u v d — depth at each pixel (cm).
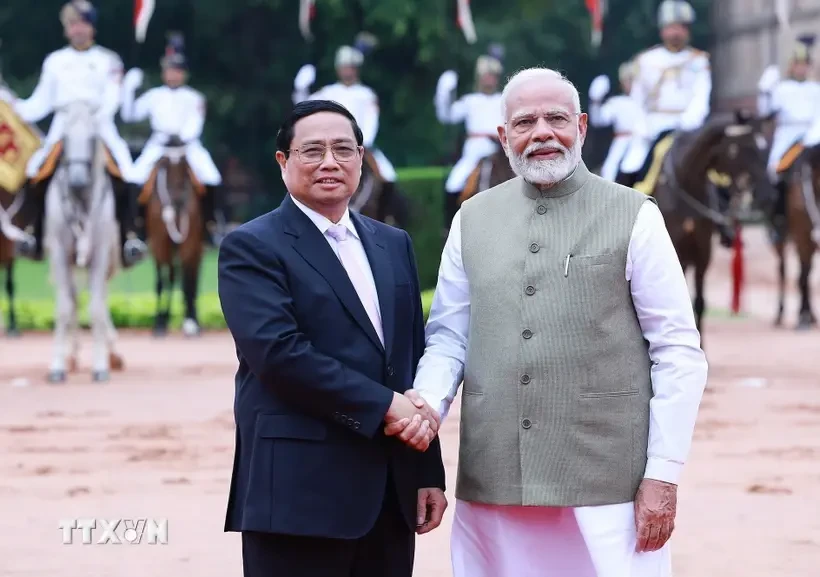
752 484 757
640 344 415
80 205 1181
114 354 1305
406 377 418
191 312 1686
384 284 419
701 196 1335
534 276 414
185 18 3512
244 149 3572
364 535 403
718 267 2684
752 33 3766
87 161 1162
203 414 1018
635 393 412
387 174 1644
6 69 3503
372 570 418
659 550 418
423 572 580
